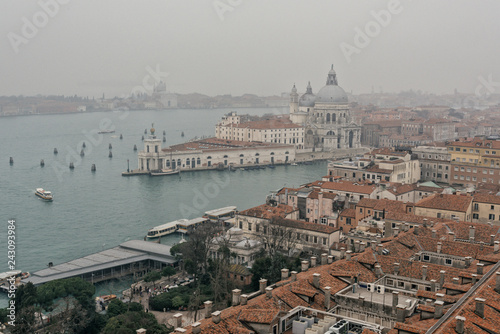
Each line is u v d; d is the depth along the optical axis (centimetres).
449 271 10175
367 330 7494
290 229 19575
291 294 9112
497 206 19575
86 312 14038
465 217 19050
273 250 19488
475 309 7494
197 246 18975
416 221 16762
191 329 7644
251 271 16775
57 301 15512
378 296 9406
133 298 17312
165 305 16275
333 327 7981
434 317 7856
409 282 10381
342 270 10706
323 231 19362
